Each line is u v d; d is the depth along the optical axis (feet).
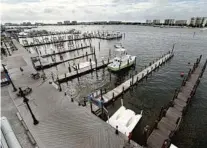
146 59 149.59
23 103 62.39
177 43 227.40
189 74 93.30
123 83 93.20
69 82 102.47
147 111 67.46
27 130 46.83
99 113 61.67
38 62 129.90
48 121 51.19
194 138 51.80
